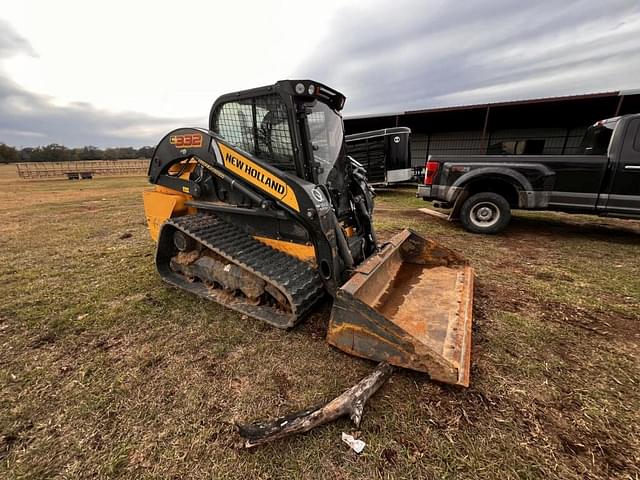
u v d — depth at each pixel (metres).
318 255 2.69
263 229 3.08
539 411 1.84
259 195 2.86
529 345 2.47
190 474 1.51
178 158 3.46
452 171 6.05
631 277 3.83
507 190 6.01
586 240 5.52
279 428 1.65
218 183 3.29
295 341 2.53
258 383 2.09
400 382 2.05
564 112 13.38
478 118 14.95
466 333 2.32
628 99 11.76
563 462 1.54
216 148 3.07
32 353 2.47
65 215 8.66
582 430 1.72
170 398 1.98
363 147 12.16
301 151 2.74
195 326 2.79
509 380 2.08
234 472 1.52
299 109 2.70
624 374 2.15
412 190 13.27
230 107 3.11
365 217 3.47
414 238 3.64
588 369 2.20
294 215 2.64
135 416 1.86
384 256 2.93
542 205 5.50
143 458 1.60
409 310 2.63
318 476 1.49
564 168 5.31
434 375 1.94
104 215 8.64
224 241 3.03
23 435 1.74
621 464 1.53
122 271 4.20
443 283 3.12
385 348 2.09
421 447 1.62
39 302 3.32
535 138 15.89
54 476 1.52
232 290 3.18
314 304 2.77
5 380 2.17
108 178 28.27
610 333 2.64
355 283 2.34
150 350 2.47
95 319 2.95
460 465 1.53
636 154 4.88
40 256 4.92
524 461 1.55
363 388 1.87
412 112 14.46
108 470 1.54
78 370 2.27
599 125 5.75
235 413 1.86
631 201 4.99
